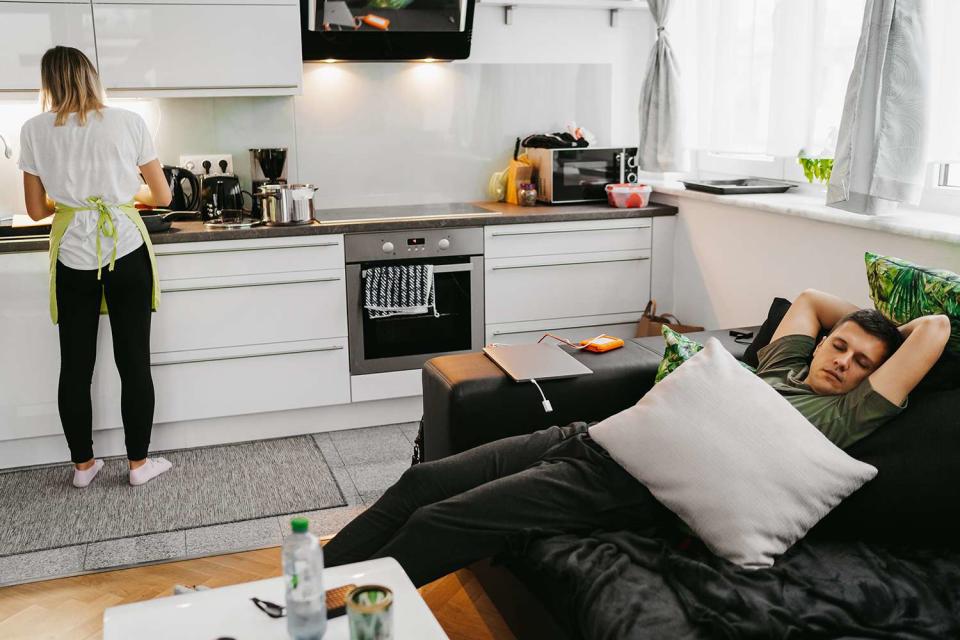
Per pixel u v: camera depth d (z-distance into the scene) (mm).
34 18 3459
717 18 3838
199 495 3283
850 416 2035
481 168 4469
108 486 3375
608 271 4145
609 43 4527
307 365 3781
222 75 3701
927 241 2723
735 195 3740
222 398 3701
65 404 3268
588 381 2604
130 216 3230
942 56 2734
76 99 3105
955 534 1890
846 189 2861
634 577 1842
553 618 1953
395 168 4336
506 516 2062
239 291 3617
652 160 4203
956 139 2734
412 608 1591
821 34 3244
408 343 3908
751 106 3684
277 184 3936
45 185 3146
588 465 2137
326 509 3158
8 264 3338
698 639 1640
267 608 1586
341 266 3727
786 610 1669
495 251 3941
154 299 3350
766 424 1989
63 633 2441
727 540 1880
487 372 2592
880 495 1939
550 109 4500
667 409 2057
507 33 4363
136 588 2664
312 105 4160
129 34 3564
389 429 3961
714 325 3963
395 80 4250
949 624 1641
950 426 1917
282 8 3709
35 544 2930
